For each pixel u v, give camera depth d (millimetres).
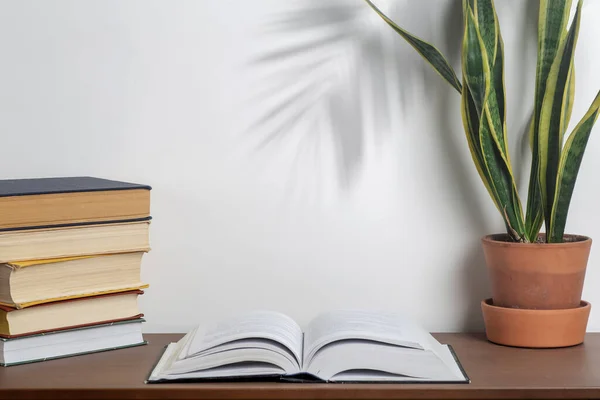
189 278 1148
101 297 990
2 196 905
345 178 1135
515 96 1120
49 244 940
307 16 1128
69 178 1107
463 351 1001
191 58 1135
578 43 1112
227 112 1136
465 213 1132
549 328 993
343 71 1127
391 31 1124
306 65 1128
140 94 1140
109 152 1146
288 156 1135
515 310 999
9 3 1136
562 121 989
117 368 921
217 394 842
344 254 1142
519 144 1121
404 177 1133
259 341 896
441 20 1119
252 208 1141
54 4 1135
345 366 870
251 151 1137
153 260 1147
